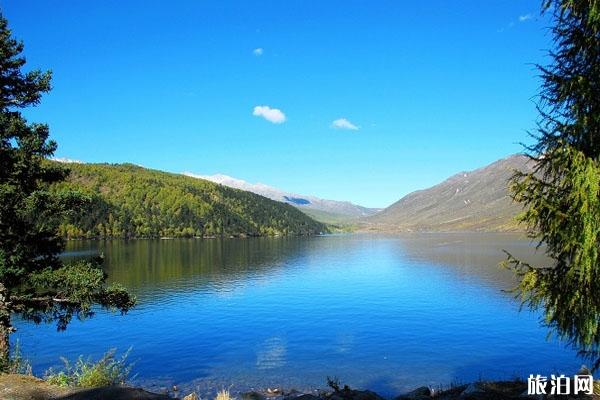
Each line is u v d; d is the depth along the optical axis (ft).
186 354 111.14
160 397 33.37
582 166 31.53
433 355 106.52
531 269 36.52
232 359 106.42
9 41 59.77
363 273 278.46
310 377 93.25
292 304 177.78
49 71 62.34
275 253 455.22
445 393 49.73
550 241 35.40
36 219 62.18
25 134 58.95
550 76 34.94
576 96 33.58
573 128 32.94
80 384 51.44
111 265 314.35
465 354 106.73
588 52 33.22
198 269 300.20
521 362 99.14
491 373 92.32
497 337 121.08
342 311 162.20
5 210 56.75
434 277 249.75
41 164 63.87
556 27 35.32
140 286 226.38
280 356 108.68
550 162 34.58
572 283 33.58
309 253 457.27
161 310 167.02
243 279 253.65
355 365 100.68
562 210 33.88
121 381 56.70
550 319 36.22
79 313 62.69
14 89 60.70
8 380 35.19
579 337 34.76
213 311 164.45
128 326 141.38
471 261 330.95
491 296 183.21
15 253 58.29
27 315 60.29
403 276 258.16
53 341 124.06
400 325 137.90
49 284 60.44
